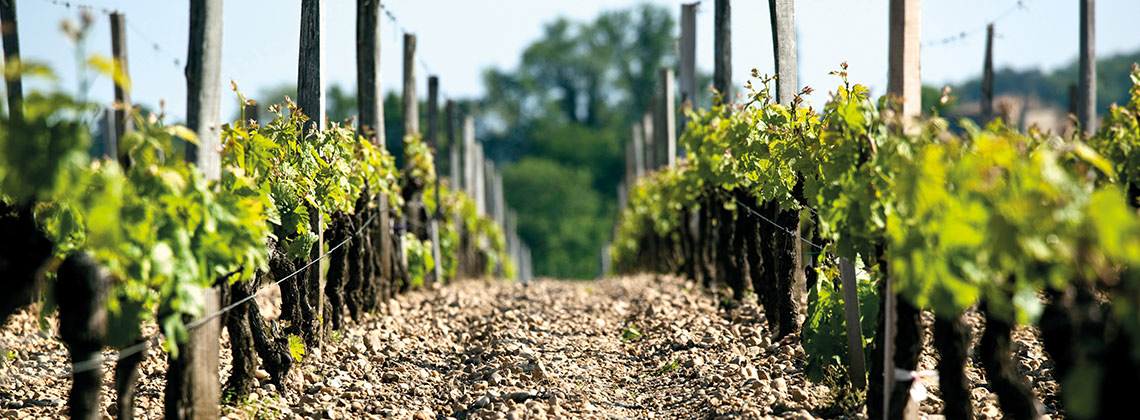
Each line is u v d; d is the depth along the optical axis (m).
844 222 7.29
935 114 6.55
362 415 9.09
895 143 6.41
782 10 11.67
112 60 5.45
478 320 16.53
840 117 7.23
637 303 18.80
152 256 6.00
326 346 12.06
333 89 102.19
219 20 6.96
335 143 12.08
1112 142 10.62
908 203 5.86
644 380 11.28
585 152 113.12
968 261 5.44
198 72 6.82
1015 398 7.25
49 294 6.78
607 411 9.38
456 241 26.52
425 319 16.56
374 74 17.39
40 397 9.38
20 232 6.56
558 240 104.12
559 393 9.70
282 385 9.62
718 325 14.15
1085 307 5.68
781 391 9.19
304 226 10.38
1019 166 5.21
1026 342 10.48
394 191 17.77
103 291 6.33
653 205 26.52
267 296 18.00
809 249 12.80
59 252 6.75
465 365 11.94
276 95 92.38
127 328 6.57
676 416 9.18
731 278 16.34
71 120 5.58
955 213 5.36
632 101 117.44
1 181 5.78
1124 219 4.46
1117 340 5.12
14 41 12.22
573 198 106.44
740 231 15.77
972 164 5.39
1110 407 5.13
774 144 11.00
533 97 120.25
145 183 6.14
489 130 120.44
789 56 11.67
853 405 8.35
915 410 7.17
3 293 6.65
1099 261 4.79
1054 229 4.96
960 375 6.95
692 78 22.97
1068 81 87.81
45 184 5.56
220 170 7.48
